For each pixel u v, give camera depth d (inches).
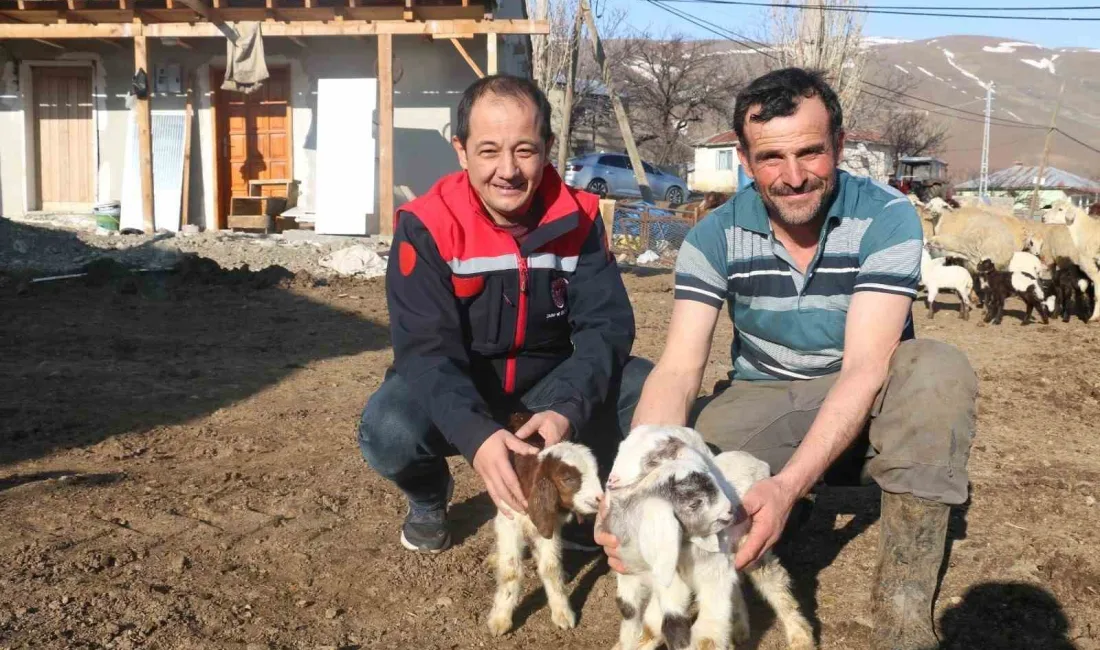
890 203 142.9
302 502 198.7
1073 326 470.0
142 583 159.6
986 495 204.5
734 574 126.1
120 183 764.0
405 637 149.5
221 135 765.9
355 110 725.3
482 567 172.4
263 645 143.7
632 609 133.4
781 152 134.9
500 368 164.7
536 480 134.9
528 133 145.9
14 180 770.2
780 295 150.5
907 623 130.6
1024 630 148.6
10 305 416.2
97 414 255.9
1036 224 603.8
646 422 142.4
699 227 153.5
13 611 147.5
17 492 196.2
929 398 129.9
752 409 155.6
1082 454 237.6
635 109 2304.4
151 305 431.5
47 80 767.7
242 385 295.3
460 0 668.7
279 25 676.7
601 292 163.2
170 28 682.8
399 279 154.7
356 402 279.1
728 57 2869.1
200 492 201.9
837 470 157.8
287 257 599.8
